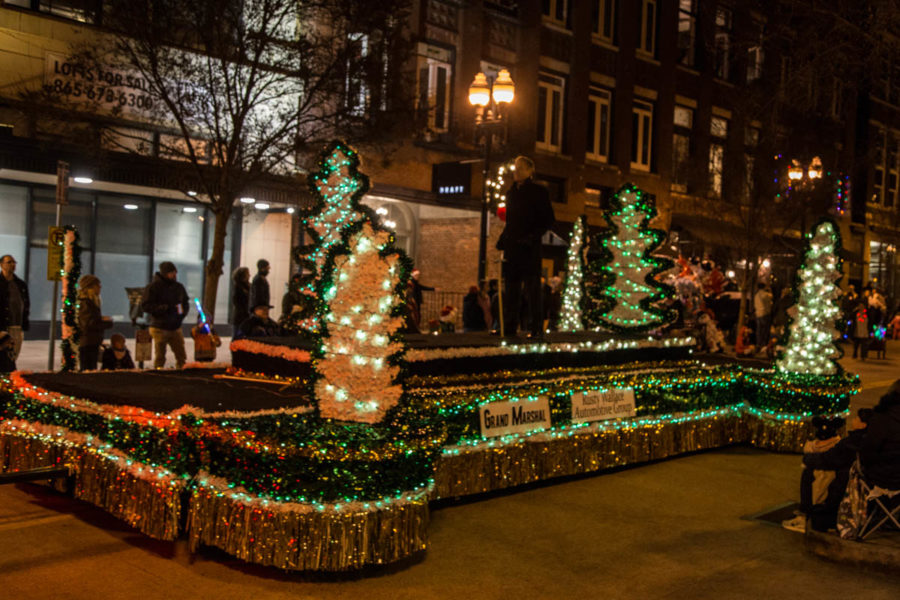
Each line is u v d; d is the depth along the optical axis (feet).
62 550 17.48
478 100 48.98
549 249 82.02
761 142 83.15
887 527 18.88
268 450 15.58
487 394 22.30
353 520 16.01
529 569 17.67
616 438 26.61
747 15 96.07
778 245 88.28
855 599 16.43
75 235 25.39
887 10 41.34
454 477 21.61
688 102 99.14
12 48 47.29
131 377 23.07
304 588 15.93
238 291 42.63
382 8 43.57
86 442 19.53
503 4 79.36
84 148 43.55
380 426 16.74
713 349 61.72
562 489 24.57
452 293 75.31
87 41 49.90
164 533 17.21
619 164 90.99
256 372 24.03
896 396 18.34
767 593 16.67
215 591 15.62
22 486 22.08
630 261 34.17
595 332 34.40
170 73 41.34
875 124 120.67
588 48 86.63
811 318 32.37
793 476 27.45
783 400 31.04
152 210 60.54
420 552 18.40
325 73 42.24
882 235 129.49
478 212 76.74
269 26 43.86
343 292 17.04
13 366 34.91
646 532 20.65
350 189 19.61
